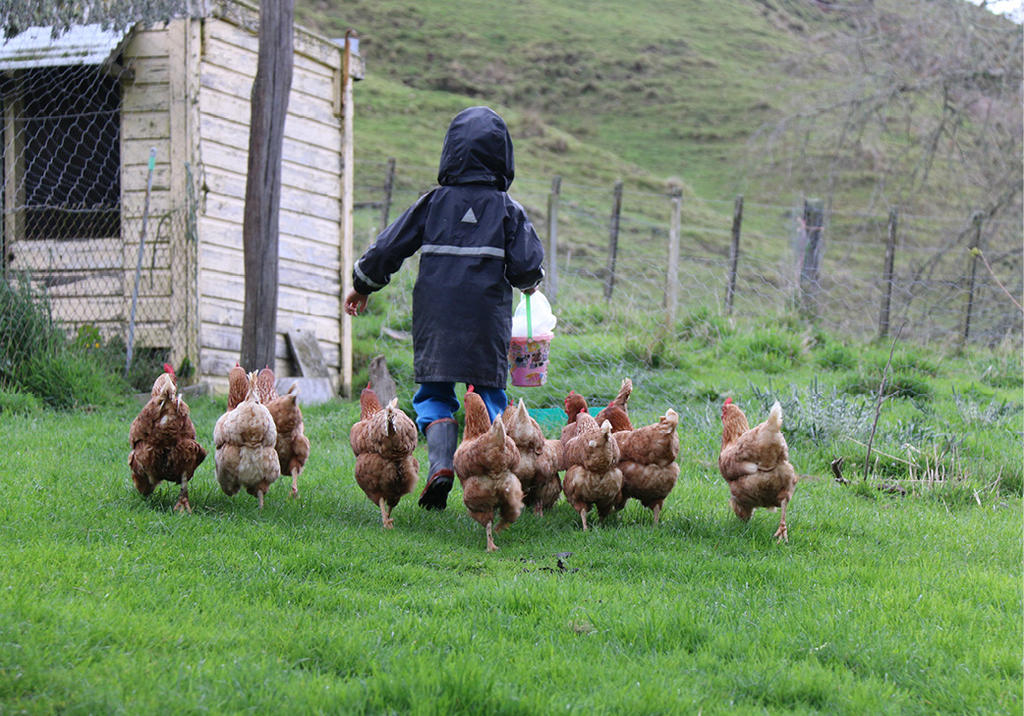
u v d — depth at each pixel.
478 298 6.21
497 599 4.62
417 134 35.72
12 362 10.16
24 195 12.20
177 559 4.86
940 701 3.70
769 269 24.36
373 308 16.41
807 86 34.12
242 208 11.82
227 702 3.27
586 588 4.87
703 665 3.96
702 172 37.22
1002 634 4.42
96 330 11.12
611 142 40.19
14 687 3.25
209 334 11.33
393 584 4.93
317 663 3.75
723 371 12.89
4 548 4.77
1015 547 6.23
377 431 5.88
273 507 6.27
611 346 13.38
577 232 27.19
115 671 3.44
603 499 6.13
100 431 8.71
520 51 47.94
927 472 8.27
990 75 19.88
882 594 4.93
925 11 20.12
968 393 11.98
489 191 6.38
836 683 3.79
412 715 3.26
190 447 5.97
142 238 10.94
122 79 11.34
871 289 22.11
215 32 11.44
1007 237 19.94
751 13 56.28
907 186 27.31
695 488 7.59
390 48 45.84
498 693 3.41
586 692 3.61
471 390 6.12
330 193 13.02
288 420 6.64
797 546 5.95
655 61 48.34
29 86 12.04
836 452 8.88
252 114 10.15
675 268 15.63
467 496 5.67
